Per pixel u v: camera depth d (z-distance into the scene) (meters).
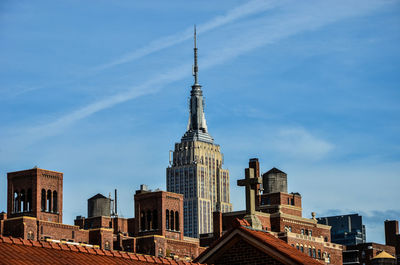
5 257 51.16
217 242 68.19
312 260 67.75
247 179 72.31
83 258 55.88
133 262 58.97
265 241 66.25
